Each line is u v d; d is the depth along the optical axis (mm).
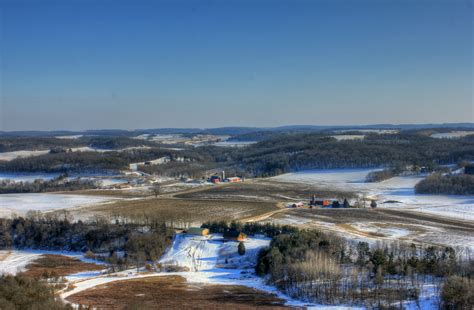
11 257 147250
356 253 125625
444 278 101125
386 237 148375
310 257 110188
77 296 101375
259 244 140875
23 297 84250
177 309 90625
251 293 101625
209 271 123750
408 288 96000
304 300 94562
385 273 106250
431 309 84312
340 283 100562
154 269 126812
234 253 135500
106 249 151000
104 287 109625
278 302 94312
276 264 113875
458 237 148125
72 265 135250
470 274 101875
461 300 83000
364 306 88062
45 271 123375
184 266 128750
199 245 145500
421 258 114938
